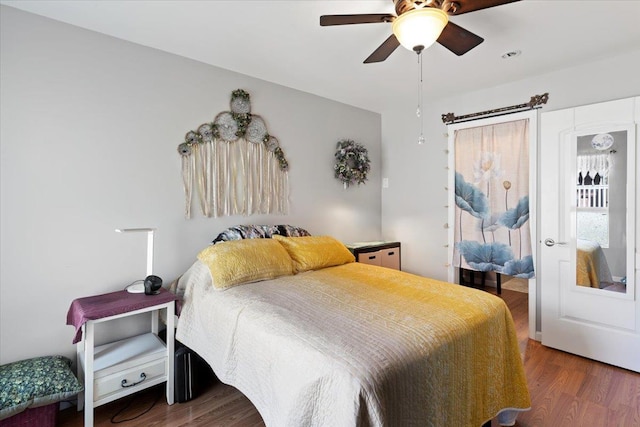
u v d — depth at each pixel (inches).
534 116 116.4
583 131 104.5
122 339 91.1
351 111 154.0
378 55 77.8
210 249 92.3
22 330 77.4
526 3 72.3
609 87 101.0
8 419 62.7
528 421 74.4
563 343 109.3
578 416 76.0
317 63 106.1
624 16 77.4
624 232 98.0
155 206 97.5
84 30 84.9
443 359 54.7
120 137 90.8
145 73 94.8
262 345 60.1
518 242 121.5
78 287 84.7
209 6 74.7
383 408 43.9
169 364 81.9
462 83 123.7
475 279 187.8
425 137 150.0
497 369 68.1
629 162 96.0
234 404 82.0
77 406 79.6
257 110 119.7
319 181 141.4
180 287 93.6
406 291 80.1
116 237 90.6
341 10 76.0
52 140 80.8
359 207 158.7
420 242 153.4
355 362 47.4
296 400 49.4
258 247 96.1
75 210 84.3
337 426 43.9
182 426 73.5
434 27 61.6
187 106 103.2
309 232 138.0
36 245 79.0
